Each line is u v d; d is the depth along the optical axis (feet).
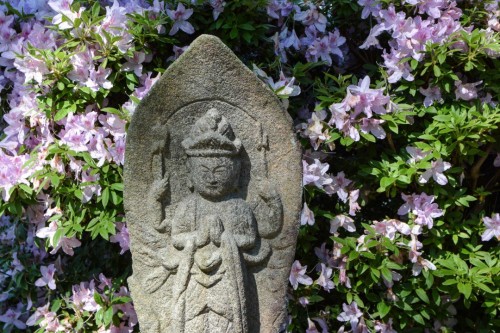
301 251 9.38
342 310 9.36
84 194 8.54
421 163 8.44
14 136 9.37
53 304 9.33
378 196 9.70
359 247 8.61
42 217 9.23
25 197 8.73
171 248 7.30
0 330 10.96
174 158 7.27
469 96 8.91
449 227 8.90
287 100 8.66
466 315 9.66
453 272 8.39
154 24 8.61
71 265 10.32
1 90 9.85
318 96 8.96
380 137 8.59
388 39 9.89
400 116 8.54
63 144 8.61
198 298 7.13
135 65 8.78
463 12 9.54
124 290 9.02
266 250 7.32
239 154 7.23
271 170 7.31
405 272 8.98
